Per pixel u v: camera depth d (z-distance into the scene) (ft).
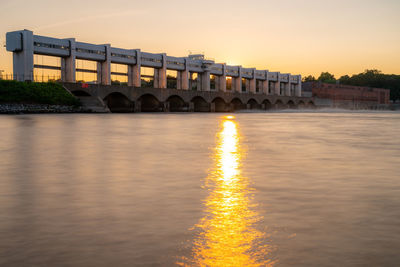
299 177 26.66
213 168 30.55
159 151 42.47
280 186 23.54
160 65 295.89
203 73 341.82
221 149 44.80
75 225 15.44
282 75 444.96
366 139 60.44
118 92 248.11
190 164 32.76
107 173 28.12
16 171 28.86
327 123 123.54
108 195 20.93
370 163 33.63
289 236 14.23
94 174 27.66
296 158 36.96
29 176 26.78
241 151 42.63
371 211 17.63
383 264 11.75
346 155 39.34
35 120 124.88
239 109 381.60
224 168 30.58
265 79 415.64
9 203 19.08
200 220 16.24
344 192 21.74
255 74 397.39
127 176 26.86
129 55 269.85
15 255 12.41
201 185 23.80
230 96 352.49
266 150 43.93
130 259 12.11
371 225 15.51
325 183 24.45
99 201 19.51
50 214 17.06
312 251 12.77
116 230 14.85
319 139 59.98
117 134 68.08
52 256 12.32
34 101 207.10
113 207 18.30
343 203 19.15
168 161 34.55
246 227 15.30
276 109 421.59
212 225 15.55
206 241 13.70
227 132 75.87
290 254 12.55
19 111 201.67
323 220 16.22
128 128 86.12
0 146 47.21
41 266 11.59
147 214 17.12
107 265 11.66
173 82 423.23
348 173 28.25
